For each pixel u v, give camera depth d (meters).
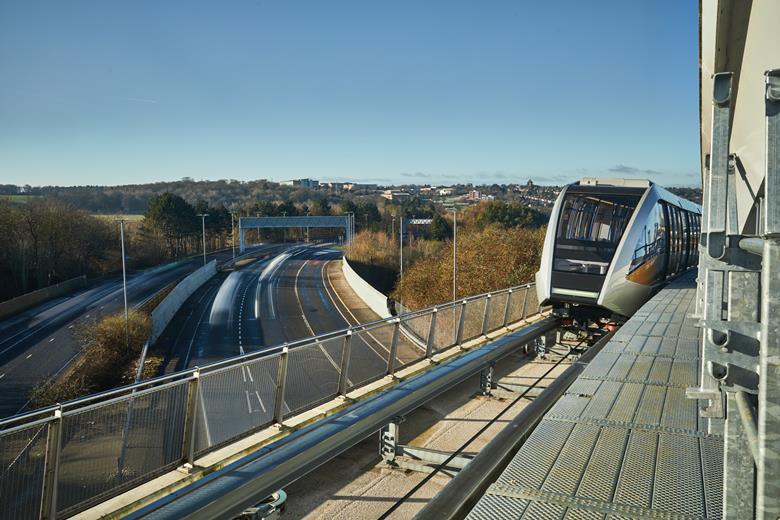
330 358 7.28
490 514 2.79
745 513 1.96
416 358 9.45
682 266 18.56
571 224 13.77
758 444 1.43
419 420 8.42
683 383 5.43
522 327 13.45
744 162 3.65
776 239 1.38
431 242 92.81
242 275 81.75
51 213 72.38
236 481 5.12
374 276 81.38
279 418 6.42
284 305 56.59
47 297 60.69
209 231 128.62
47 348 38.81
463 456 6.63
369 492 6.20
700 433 3.95
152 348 39.78
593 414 4.46
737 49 3.12
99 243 84.81
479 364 9.54
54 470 4.36
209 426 5.61
